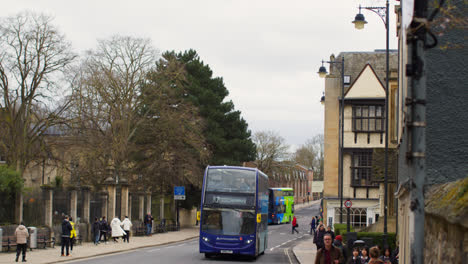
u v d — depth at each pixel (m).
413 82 7.34
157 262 26.77
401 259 16.66
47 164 47.81
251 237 29.41
